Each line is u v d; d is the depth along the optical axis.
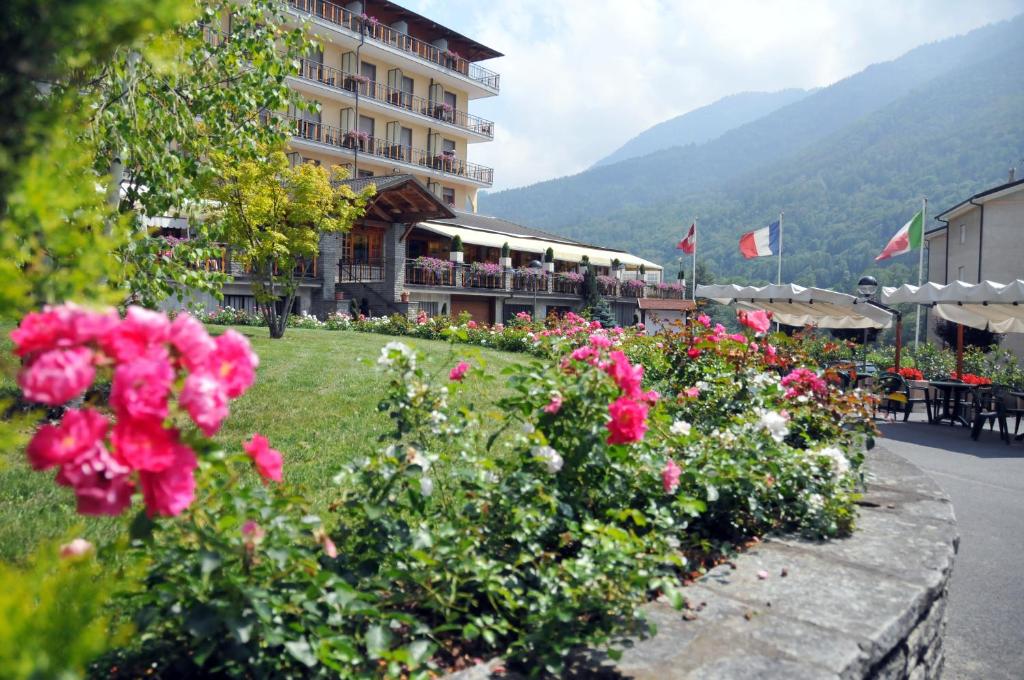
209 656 2.34
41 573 1.53
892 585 3.35
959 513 7.03
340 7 36.47
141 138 5.91
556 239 43.69
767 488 4.16
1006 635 4.40
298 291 27.58
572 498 3.55
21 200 1.78
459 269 32.00
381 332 23.72
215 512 2.42
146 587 2.39
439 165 42.22
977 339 22.36
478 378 4.01
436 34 43.00
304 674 2.32
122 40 1.72
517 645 2.65
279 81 7.98
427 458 3.14
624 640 2.67
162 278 6.51
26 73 1.67
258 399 8.66
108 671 2.31
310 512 4.41
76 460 1.68
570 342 5.29
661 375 6.82
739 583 3.32
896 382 13.67
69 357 1.68
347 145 36.69
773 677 2.44
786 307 16.55
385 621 2.47
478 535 3.04
